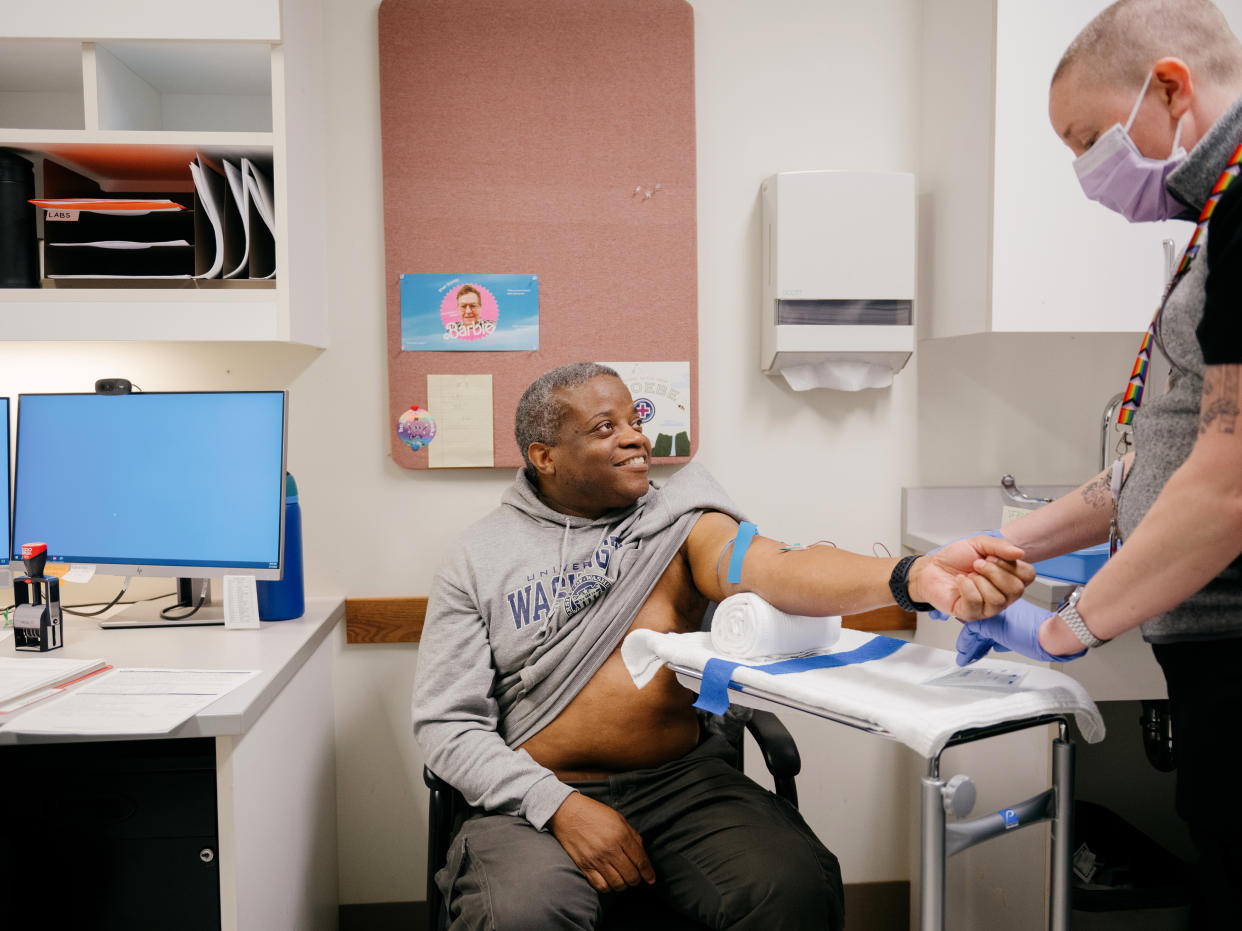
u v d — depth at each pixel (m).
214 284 1.52
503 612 1.37
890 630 1.83
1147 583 0.79
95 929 1.15
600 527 1.42
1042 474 1.85
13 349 1.68
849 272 1.66
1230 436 0.73
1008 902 1.47
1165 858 1.51
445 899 1.20
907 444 1.82
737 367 1.79
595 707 1.31
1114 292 1.53
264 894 1.25
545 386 1.42
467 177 1.70
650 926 1.14
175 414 1.51
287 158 1.48
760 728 1.34
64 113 1.69
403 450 1.72
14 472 1.58
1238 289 0.71
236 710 1.09
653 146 1.72
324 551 1.75
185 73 1.60
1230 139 0.80
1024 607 0.95
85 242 1.49
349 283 1.72
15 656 1.33
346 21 1.69
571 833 1.16
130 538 1.52
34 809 1.14
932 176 1.74
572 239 1.72
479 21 1.68
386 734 1.77
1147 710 1.55
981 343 1.82
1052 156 1.50
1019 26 1.48
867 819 1.86
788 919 1.09
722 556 1.27
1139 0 0.87
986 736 0.90
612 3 1.70
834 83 1.77
